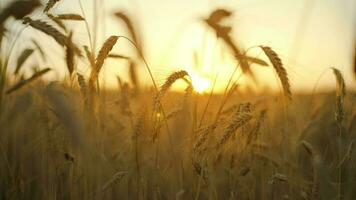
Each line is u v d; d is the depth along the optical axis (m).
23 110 0.99
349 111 0.94
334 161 0.92
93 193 0.87
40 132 0.97
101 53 0.81
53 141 0.86
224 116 0.90
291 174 0.89
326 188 0.76
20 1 0.85
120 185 0.92
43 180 0.93
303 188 0.87
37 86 0.92
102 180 0.90
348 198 0.83
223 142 0.78
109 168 0.93
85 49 0.88
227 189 0.92
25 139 1.03
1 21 0.86
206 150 0.80
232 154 0.90
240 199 0.93
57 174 0.89
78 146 0.72
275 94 1.04
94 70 0.82
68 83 0.95
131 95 1.00
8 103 1.00
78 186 0.90
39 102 0.90
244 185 0.93
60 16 0.87
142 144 0.88
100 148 0.88
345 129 0.87
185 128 0.94
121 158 0.96
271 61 0.81
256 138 0.90
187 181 0.89
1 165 0.94
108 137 1.02
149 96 0.86
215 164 0.86
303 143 0.78
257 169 0.96
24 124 1.03
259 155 0.92
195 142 0.80
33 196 0.96
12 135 1.00
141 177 0.86
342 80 0.83
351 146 0.83
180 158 0.88
